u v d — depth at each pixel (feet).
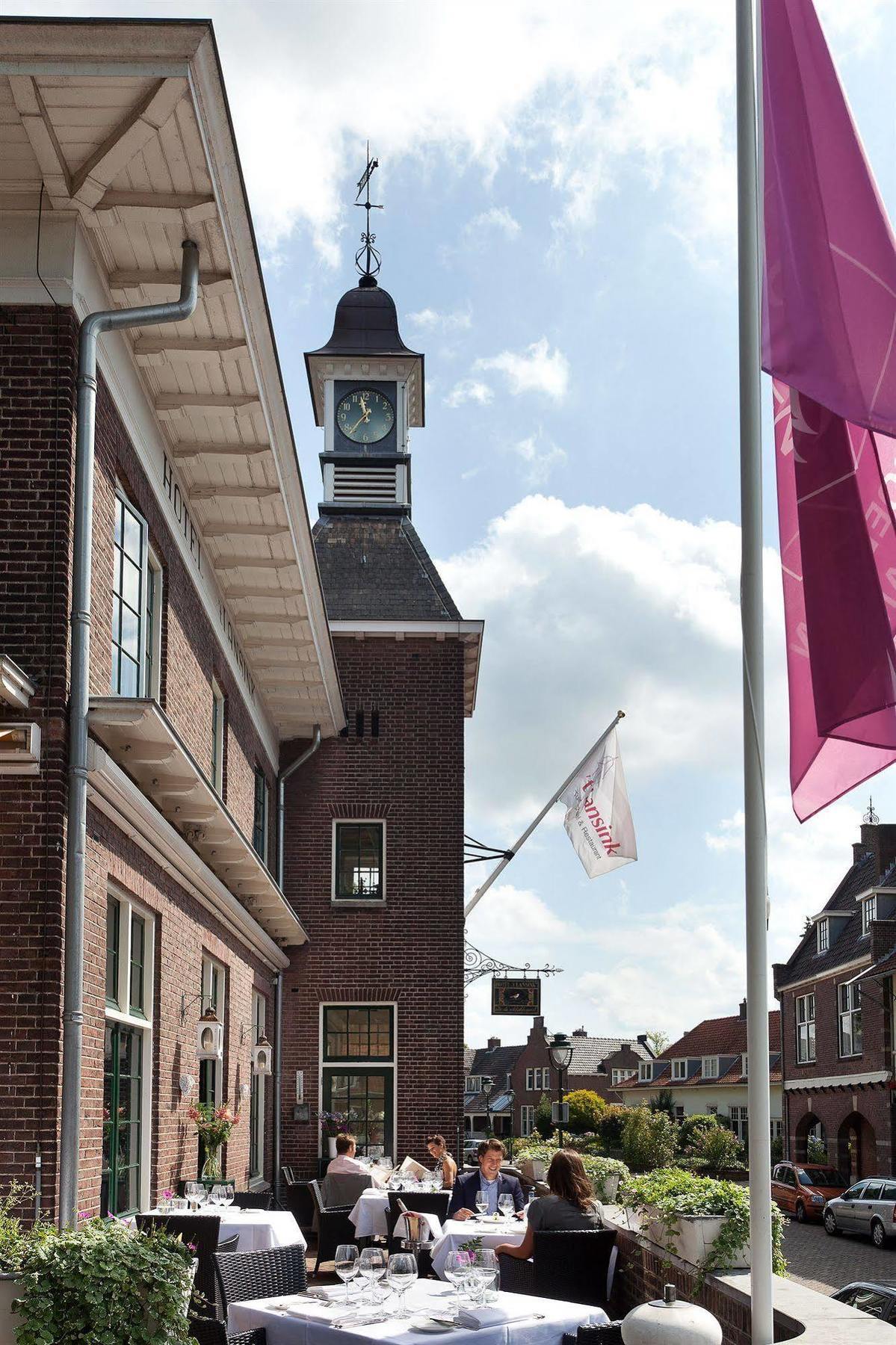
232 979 56.08
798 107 22.16
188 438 42.22
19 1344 21.57
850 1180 127.13
